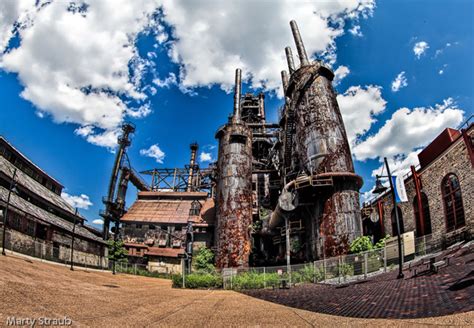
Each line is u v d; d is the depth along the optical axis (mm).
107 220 56938
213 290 24875
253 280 25312
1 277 12594
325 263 24188
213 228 53656
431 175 26359
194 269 41469
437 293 9578
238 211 43406
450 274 12297
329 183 29031
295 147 38469
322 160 31156
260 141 59188
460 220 22688
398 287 12500
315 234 30484
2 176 33406
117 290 17859
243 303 14273
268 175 54812
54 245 35875
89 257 42875
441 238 24484
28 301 9312
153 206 63875
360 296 12219
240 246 41406
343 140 32250
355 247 25609
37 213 34812
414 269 16375
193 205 59750
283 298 15742
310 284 22000
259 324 8727
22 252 29484
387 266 21672
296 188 29859
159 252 51375
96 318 8453
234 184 45000
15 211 29484
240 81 56750
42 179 49344
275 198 49312
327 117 33094
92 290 15648
